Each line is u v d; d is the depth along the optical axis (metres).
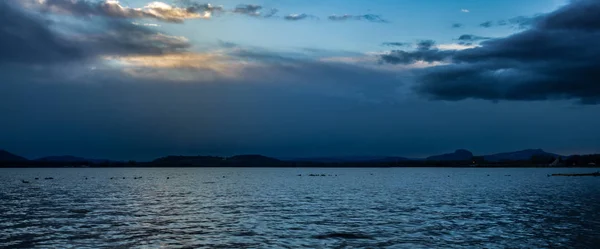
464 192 95.69
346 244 35.66
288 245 35.31
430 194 89.62
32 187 117.25
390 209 59.50
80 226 44.41
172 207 62.81
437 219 49.00
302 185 131.62
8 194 89.44
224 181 163.50
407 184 137.50
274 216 52.22
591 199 74.75
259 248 34.28
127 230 41.97
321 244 35.66
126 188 113.00
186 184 137.25
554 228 42.25
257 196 84.94
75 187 117.62
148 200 75.12
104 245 35.28
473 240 36.81
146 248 34.22
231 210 58.72
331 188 114.31
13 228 43.12
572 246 34.31
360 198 79.31
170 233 40.47
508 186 121.06
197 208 61.31
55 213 55.16
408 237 38.31
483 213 54.41
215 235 39.50
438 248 34.00
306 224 45.72
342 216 52.06
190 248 34.28
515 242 35.91
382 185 131.00
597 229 41.66
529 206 62.75
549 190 101.31
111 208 61.28
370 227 43.62
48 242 36.41
